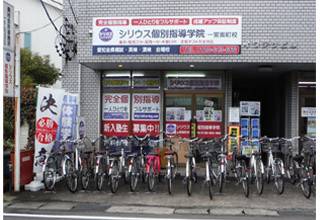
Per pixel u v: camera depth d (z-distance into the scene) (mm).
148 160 9070
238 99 15648
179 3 10617
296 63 10289
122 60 10477
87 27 10711
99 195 8531
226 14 10406
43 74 22266
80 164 9359
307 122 11719
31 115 12578
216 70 11820
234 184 9617
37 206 7586
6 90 8375
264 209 7434
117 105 12102
